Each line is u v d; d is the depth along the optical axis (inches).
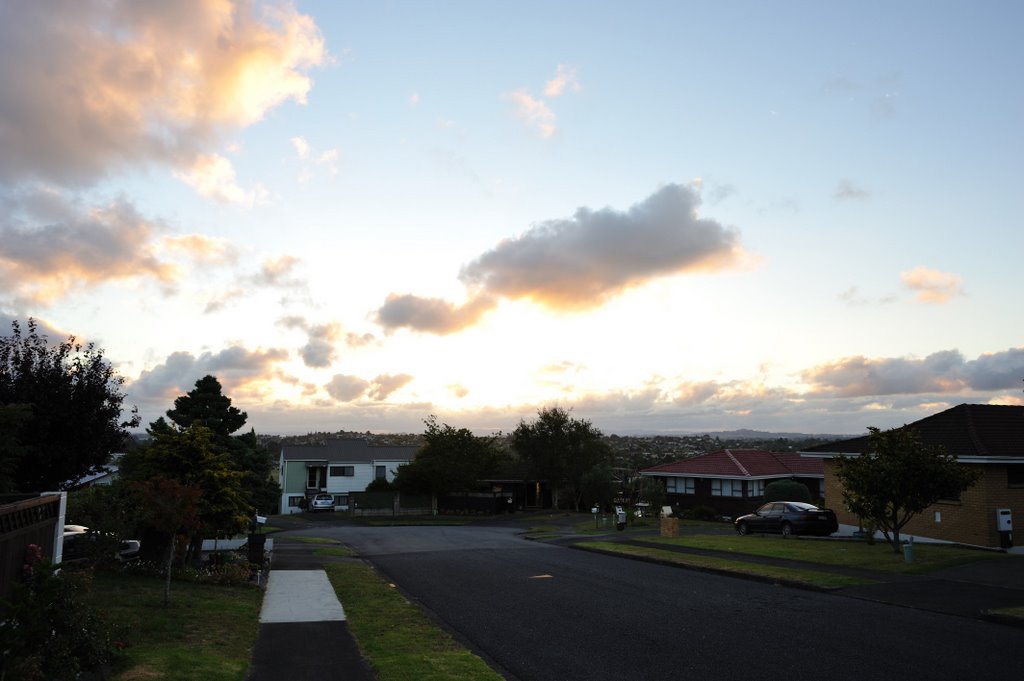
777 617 506.6
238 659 382.9
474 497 2272.4
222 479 709.9
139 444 753.0
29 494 458.6
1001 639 430.3
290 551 1056.2
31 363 831.7
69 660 301.1
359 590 649.0
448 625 503.2
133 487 539.8
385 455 2947.8
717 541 1016.9
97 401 855.1
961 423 965.8
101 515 649.0
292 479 2824.8
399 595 623.2
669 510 1256.2
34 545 376.8
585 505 2284.7
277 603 580.4
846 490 854.5
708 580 701.9
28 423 783.1
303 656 401.7
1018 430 959.6
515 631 478.6
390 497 2273.6
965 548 839.7
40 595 301.7
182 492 521.7
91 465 898.1
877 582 625.3
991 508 862.5
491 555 992.2
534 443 2309.3
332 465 2817.4
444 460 2242.9
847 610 526.6
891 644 421.7
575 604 574.9
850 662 384.5
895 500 746.2
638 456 3784.5
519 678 367.9
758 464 1798.7
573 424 2325.3
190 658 364.5
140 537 809.5
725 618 506.6
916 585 605.0
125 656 348.8
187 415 971.3
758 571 705.0
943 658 389.4
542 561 902.4
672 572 770.8
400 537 1397.6
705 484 1823.3
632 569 803.4
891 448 745.0
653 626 484.7
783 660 390.9
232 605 534.3
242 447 1013.8
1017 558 724.7
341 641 441.4
